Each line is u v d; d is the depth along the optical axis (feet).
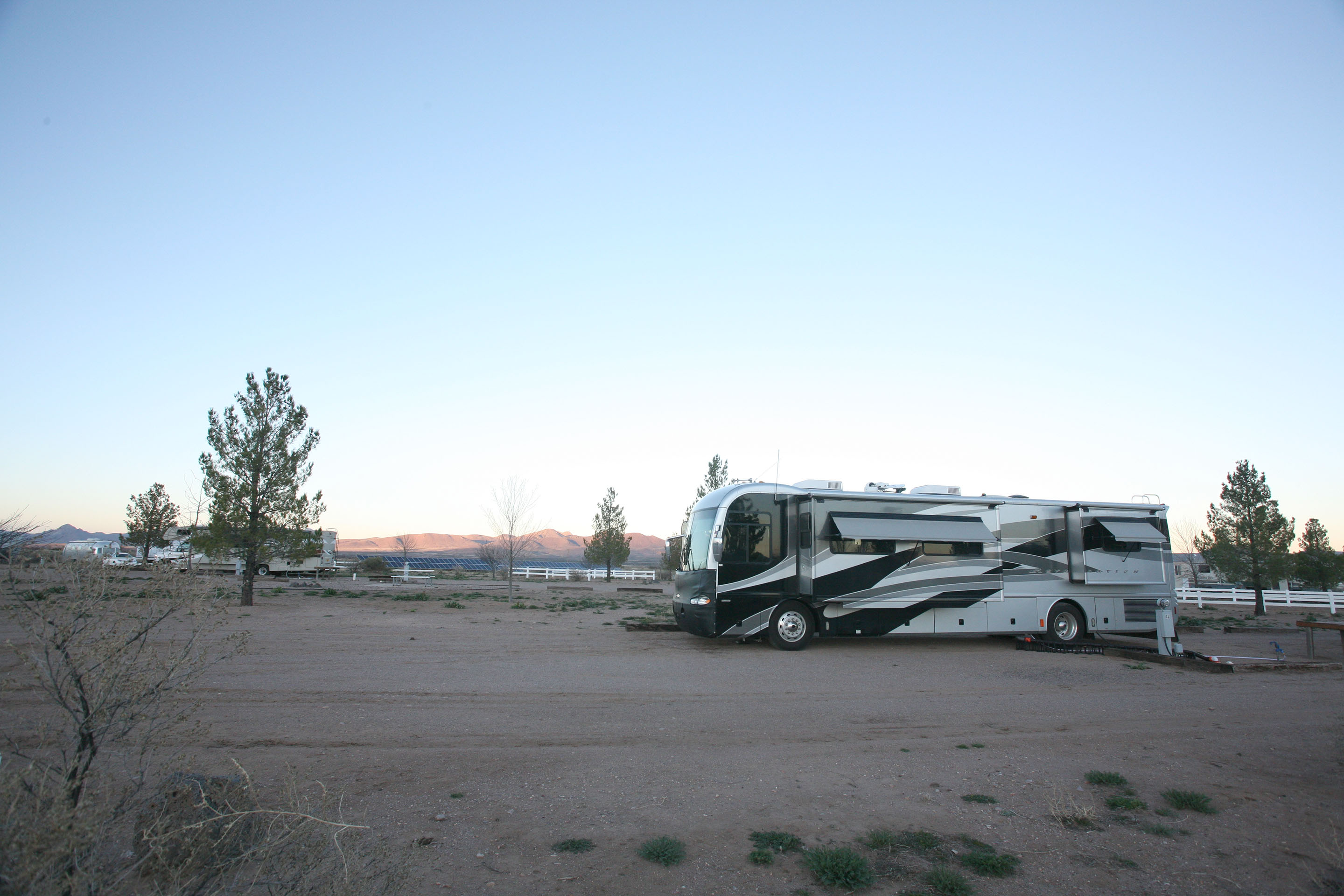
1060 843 17.20
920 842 17.06
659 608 84.38
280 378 77.36
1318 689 37.68
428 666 38.65
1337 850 16.69
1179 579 133.59
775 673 39.81
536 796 19.67
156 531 137.80
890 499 51.88
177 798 11.63
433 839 16.60
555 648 47.24
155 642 12.50
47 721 11.82
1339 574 113.19
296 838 11.72
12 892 8.87
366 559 193.26
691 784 20.95
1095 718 30.12
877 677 39.37
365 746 23.88
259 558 75.20
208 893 10.64
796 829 17.71
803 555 49.98
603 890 14.44
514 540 106.01
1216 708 32.30
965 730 27.86
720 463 122.83
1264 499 98.94
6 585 11.28
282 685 32.73
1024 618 52.95
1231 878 15.53
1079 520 54.90
